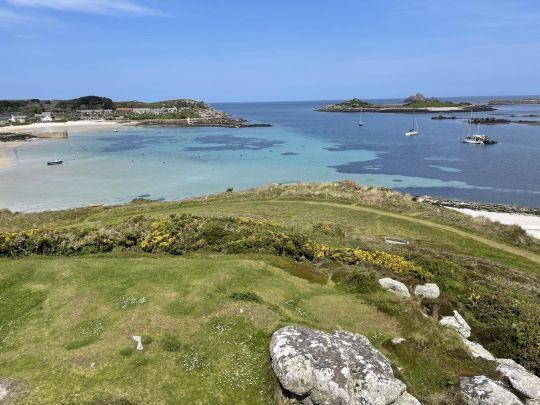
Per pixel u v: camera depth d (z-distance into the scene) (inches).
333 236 1363.2
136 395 501.4
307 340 550.9
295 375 497.4
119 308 692.1
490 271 1168.8
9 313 704.4
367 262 998.4
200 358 572.7
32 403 478.0
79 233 1022.4
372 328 689.6
